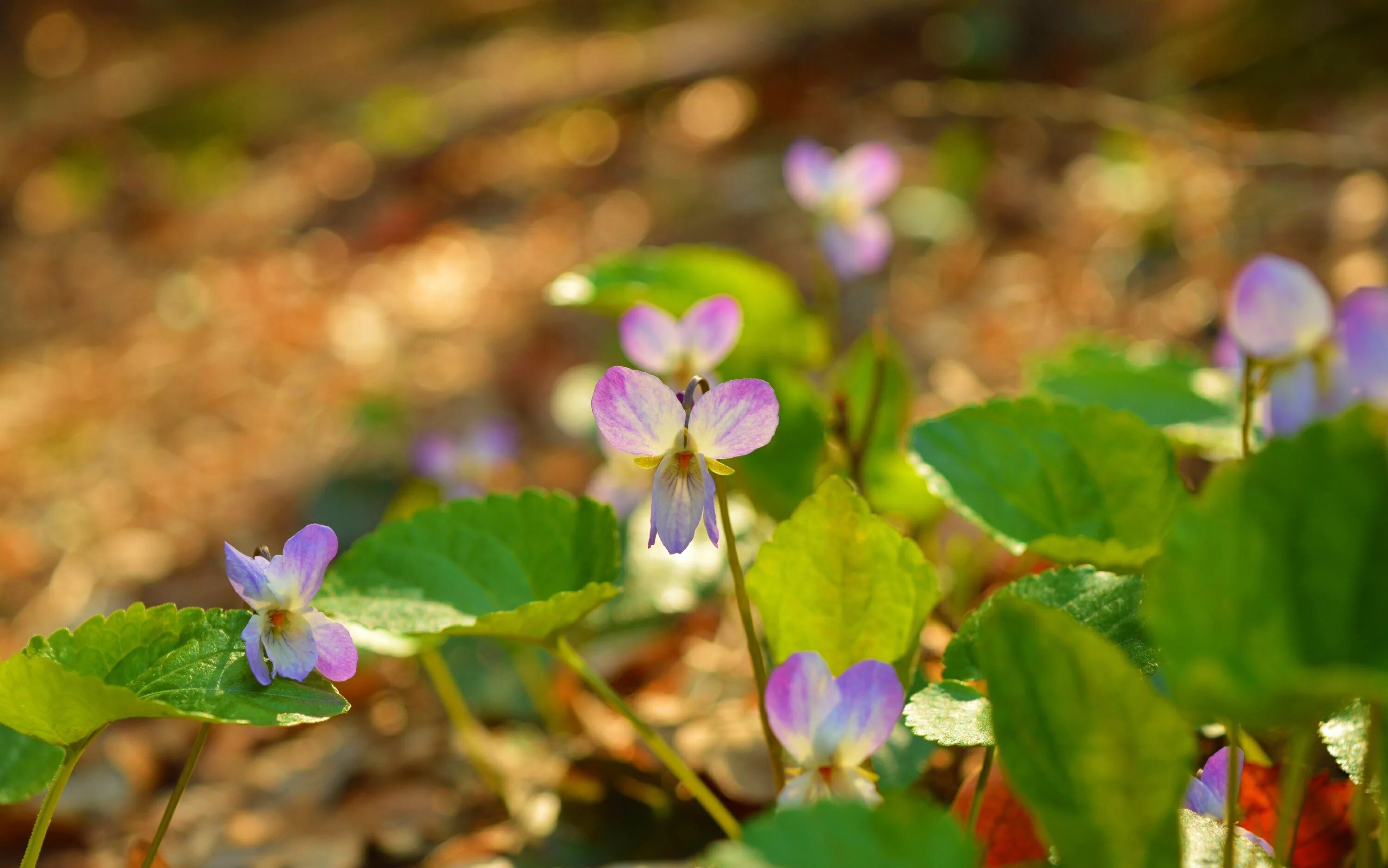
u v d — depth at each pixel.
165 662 0.30
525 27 1.91
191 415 0.90
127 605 0.65
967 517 0.34
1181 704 0.27
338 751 0.45
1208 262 0.72
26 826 0.43
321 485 0.71
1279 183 0.78
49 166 1.63
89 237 1.38
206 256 1.27
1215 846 0.29
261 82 1.86
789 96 1.22
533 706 0.44
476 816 0.40
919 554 0.31
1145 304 0.70
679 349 0.37
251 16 2.25
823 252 0.52
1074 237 0.83
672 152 1.24
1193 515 0.27
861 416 0.42
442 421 0.78
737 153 1.16
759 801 0.38
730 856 0.27
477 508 0.34
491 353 0.88
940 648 0.40
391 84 1.78
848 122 1.15
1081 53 1.15
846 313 0.78
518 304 0.97
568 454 0.69
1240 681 0.27
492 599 0.34
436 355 0.91
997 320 0.73
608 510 0.34
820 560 0.32
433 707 0.45
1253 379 0.34
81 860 0.42
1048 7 1.19
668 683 0.44
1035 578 0.32
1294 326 0.32
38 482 0.83
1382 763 0.28
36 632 0.64
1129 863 0.28
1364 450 0.27
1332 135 0.83
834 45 1.27
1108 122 0.62
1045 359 0.42
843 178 0.49
